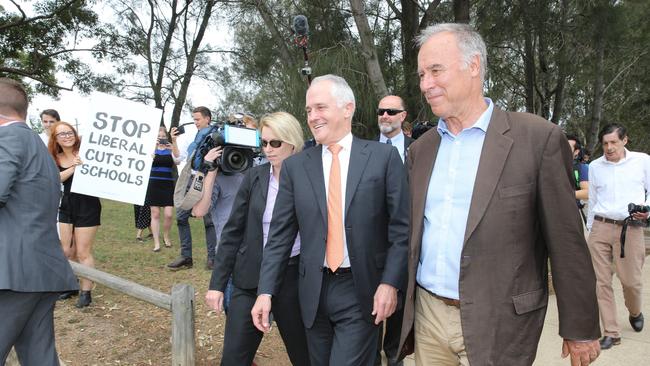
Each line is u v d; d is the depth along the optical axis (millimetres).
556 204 1758
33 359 2859
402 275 2248
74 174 4898
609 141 4223
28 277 2672
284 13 11484
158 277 6160
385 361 3875
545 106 19141
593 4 10172
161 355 4016
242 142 3424
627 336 4438
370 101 8430
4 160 2604
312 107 2342
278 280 2504
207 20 19422
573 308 1753
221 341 4324
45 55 17609
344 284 2334
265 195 2861
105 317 4816
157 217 7586
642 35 14633
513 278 1810
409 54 10578
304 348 2871
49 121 5613
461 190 1950
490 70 12656
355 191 2293
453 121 1998
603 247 4359
